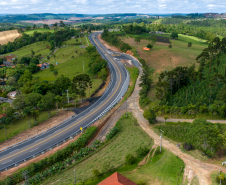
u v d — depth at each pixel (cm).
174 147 7262
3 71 19588
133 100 11825
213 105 9050
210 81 11262
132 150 7381
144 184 5581
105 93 12962
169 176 5850
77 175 6312
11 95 14762
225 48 14812
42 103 10006
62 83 13788
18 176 6297
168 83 10419
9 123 9938
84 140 8000
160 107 9875
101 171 6338
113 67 17400
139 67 17138
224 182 5362
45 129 9144
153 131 8594
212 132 6488
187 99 10188
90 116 10200
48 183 6088
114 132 8769
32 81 14625
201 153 6719
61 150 7369
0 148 7862
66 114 10538
